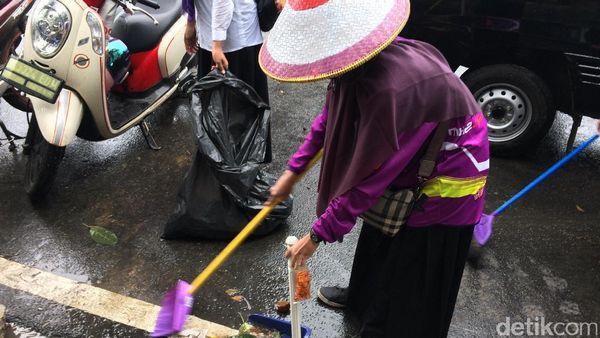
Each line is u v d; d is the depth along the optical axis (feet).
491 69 13.05
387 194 6.86
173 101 16.15
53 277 10.05
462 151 6.58
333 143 6.57
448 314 8.01
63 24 10.73
